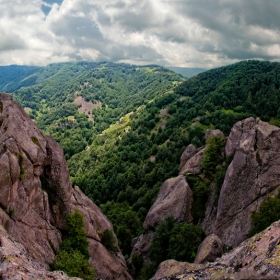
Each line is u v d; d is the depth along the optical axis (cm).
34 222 2886
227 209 4472
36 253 2634
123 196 10175
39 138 3344
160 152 11962
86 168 16100
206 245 3020
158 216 5469
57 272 1762
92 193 12188
